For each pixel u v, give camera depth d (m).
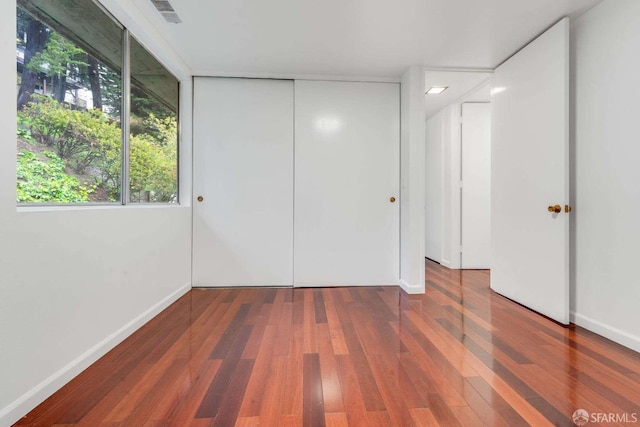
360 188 3.44
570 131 2.36
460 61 3.00
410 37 2.57
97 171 1.97
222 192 3.36
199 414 1.32
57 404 1.39
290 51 2.82
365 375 1.62
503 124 2.99
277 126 3.39
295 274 3.40
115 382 1.56
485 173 4.36
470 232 4.36
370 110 3.43
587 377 1.60
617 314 2.01
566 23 2.26
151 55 2.67
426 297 3.03
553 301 2.38
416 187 3.18
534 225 2.58
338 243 3.43
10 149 1.26
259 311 2.62
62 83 1.68
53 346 1.48
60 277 1.53
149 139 2.66
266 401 1.40
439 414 1.32
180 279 3.06
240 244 3.38
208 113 3.33
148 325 2.31
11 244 1.26
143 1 2.10
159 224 2.59
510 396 1.44
